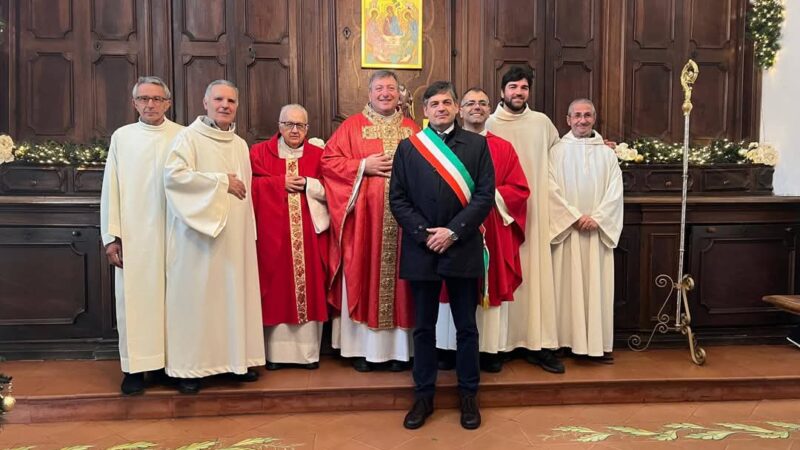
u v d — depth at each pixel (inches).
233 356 117.6
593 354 132.6
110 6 156.6
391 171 118.1
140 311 114.0
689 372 128.3
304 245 128.1
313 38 161.8
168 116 158.1
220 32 159.3
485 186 105.4
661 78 170.4
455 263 102.4
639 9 168.9
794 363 135.5
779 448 101.8
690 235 149.6
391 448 101.0
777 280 153.3
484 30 165.8
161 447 102.0
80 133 157.1
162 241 115.9
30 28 154.8
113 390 116.3
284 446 102.0
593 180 135.0
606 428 110.0
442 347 126.6
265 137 161.6
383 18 163.5
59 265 138.4
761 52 168.2
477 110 123.5
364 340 128.1
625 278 147.5
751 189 164.1
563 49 168.1
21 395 113.2
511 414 116.6
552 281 132.6
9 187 142.5
